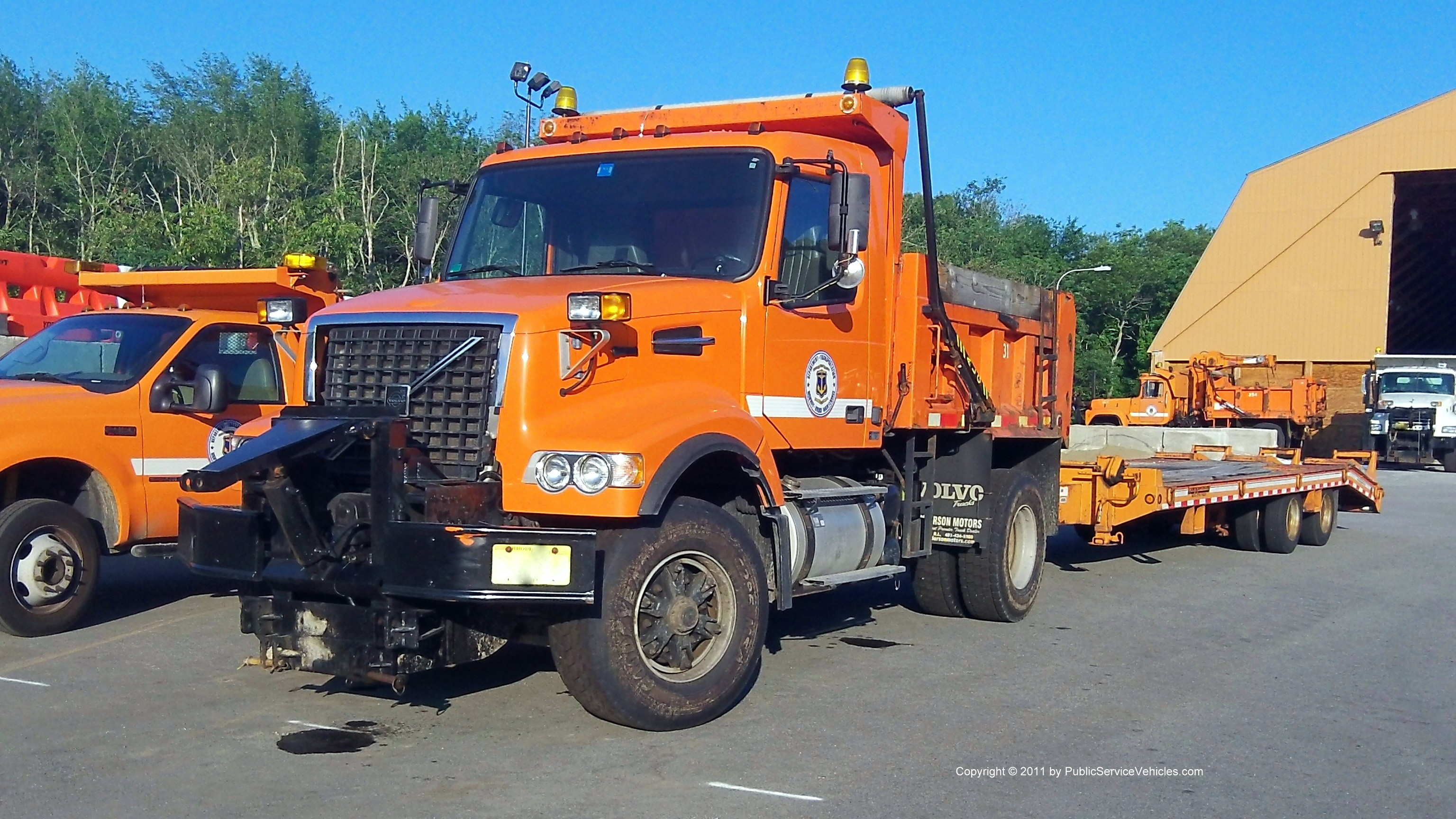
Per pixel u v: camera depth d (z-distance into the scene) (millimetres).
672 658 6484
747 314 7109
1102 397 64375
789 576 7016
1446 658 8844
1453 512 21562
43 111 53719
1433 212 45688
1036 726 6758
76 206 46375
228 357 9602
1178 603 11047
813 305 7547
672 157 7582
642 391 6570
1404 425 36781
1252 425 35469
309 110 57031
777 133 7574
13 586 8234
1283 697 7574
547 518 6219
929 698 7289
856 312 7965
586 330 6301
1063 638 9242
